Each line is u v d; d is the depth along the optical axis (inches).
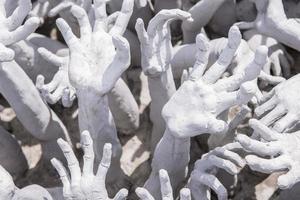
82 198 53.9
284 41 69.3
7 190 53.3
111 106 67.4
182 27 72.6
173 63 69.7
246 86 50.9
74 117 73.8
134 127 71.5
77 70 55.7
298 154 53.6
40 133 65.5
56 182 69.6
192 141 69.6
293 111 59.1
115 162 63.5
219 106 52.3
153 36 58.3
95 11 58.2
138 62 75.8
